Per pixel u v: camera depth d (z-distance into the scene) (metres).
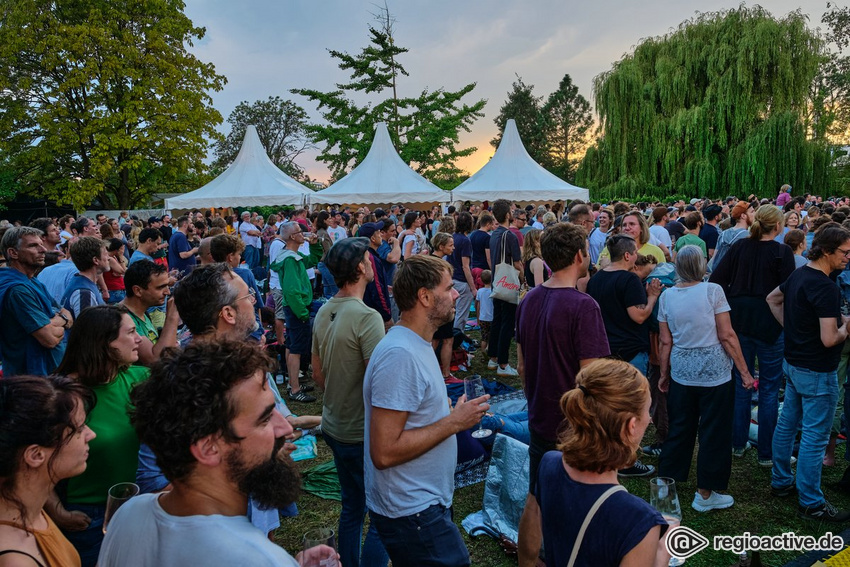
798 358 3.57
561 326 2.82
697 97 22.61
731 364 3.66
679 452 3.84
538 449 2.92
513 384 6.33
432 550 2.20
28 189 26.92
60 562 1.48
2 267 3.62
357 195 15.75
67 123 24.89
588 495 1.70
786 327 3.66
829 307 3.37
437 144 32.22
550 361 2.85
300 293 5.53
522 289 6.65
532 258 5.93
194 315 2.65
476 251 7.69
